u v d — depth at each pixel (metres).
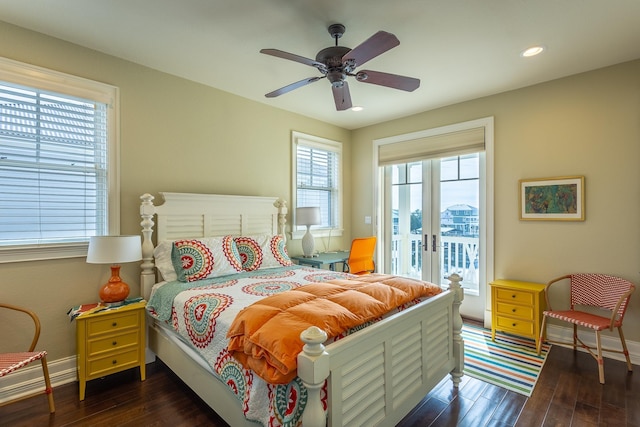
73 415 1.98
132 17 2.08
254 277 2.69
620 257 2.71
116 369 2.27
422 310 1.92
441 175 3.97
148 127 2.79
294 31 2.24
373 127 4.54
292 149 4.01
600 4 1.92
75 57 2.41
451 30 2.20
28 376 2.21
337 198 4.62
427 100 3.59
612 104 2.74
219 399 1.74
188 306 2.03
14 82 2.16
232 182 3.41
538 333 2.91
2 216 2.15
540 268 3.13
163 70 2.86
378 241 4.50
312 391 1.20
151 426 1.87
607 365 2.58
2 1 1.91
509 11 2.00
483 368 2.55
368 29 2.20
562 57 2.60
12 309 2.11
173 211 2.89
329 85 3.19
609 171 2.76
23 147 2.23
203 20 2.11
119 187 2.62
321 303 1.65
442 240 3.98
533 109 3.15
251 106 3.58
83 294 2.46
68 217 2.41
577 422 1.88
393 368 1.69
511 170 3.29
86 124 2.49
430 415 1.96
